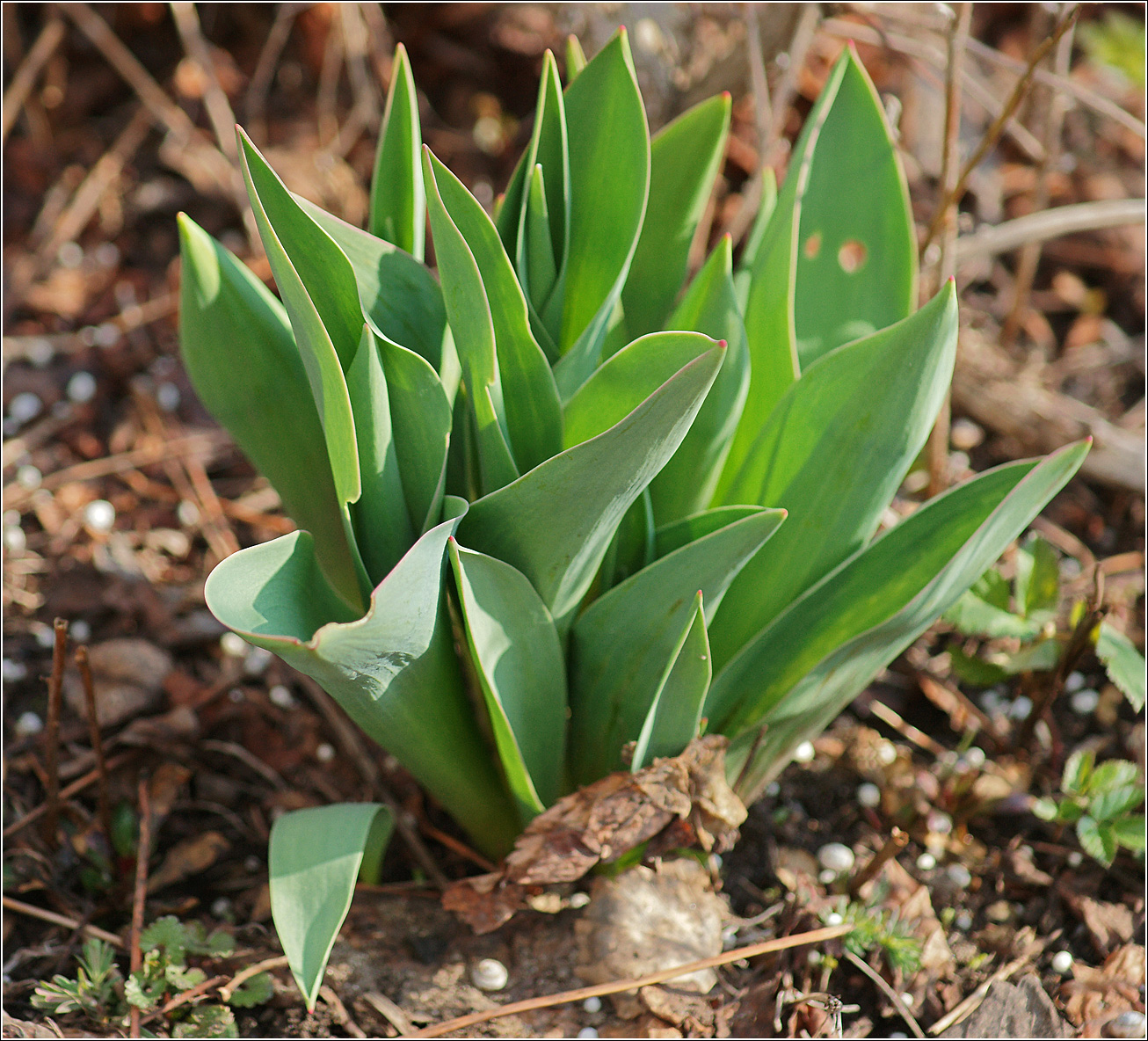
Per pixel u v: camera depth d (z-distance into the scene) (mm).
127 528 1268
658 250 1122
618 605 1087
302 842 1088
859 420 1084
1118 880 1173
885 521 1251
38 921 1154
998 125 1175
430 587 1053
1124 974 1145
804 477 1097
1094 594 1161
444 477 1080
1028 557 1190
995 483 1090
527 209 1081
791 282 1102
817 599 1100
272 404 1113
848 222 1129
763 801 1188
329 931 1071
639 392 1065
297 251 1063
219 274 1105
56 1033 1110
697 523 1096
